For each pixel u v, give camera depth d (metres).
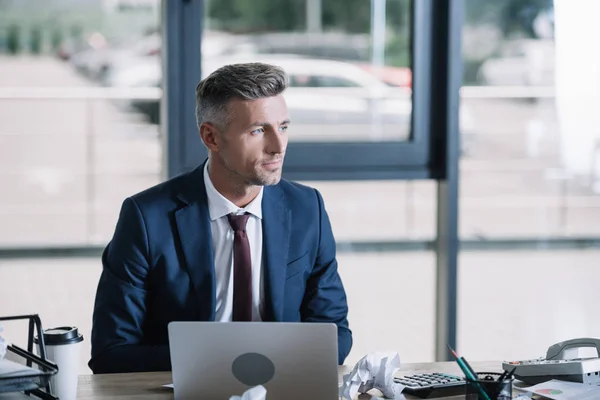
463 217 4.97
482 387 1.69
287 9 3.59
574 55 4.08
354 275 4.80
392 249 4.90
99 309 2.24
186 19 3.43
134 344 2.20
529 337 4.38
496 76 4.07
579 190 4.75
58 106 5.14
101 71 4.46
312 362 1.75
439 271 3.75
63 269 4.94
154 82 4.42
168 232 2.25
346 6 3.63
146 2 4.37
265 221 2.31
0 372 1.55
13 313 4.42
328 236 2.42
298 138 3.64
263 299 2.29
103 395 1.90
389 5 3.65
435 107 3.66
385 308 4.54
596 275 4.99
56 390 1.81
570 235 4.92
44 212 5.41
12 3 4.37
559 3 4.01
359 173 3.62
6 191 5.39
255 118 2.14
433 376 2.01
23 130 5.12
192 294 2.25
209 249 2.25
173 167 3.46
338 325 2.38
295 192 2.41
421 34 3.62
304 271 2.36
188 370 1.78
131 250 2.24
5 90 4.50
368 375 1.89
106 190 5.36
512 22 4.00
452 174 3.64
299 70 3.63
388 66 3.67
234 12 3.54
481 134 4.30
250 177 2.19
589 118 4.23
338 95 3.65
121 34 4.39
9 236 5.36
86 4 4.40
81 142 5.19
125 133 5.17
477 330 4.46
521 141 4.28
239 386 1.78
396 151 3.65
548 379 1.99
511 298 4.81
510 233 4.98
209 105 2.18
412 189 4.96
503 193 4.73
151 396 1.89
